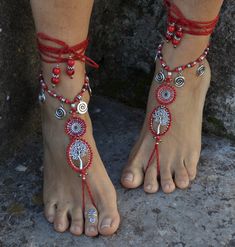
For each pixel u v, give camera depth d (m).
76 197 1.37
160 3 1.64
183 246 1.36
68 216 1.38
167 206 1.45
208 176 1.55
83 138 1.35
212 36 1.60
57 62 1.29
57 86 1.32
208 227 1.41
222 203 1.48
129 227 1.39
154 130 1.49
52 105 1.34
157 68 1.49
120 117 1.75
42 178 1.51
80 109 1.34
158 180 1.51
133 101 1.80
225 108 1.67
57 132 1.36
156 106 1.49
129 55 1.75
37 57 1.55
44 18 1.24
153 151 1.49
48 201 1.39
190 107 1.51
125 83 1.79
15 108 1.53
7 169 1.53
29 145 1.60
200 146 1.55
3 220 1.39
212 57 1.62
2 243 1.34
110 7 1.70
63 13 1.23
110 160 1.59
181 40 1.43
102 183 1.37
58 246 1.34
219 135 1.71
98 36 1.74
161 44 1.49
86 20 1.27
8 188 1.47
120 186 1.50
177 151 1.50
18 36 1.45
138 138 1.56
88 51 1.75
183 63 1.46
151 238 1.37
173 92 1.48
